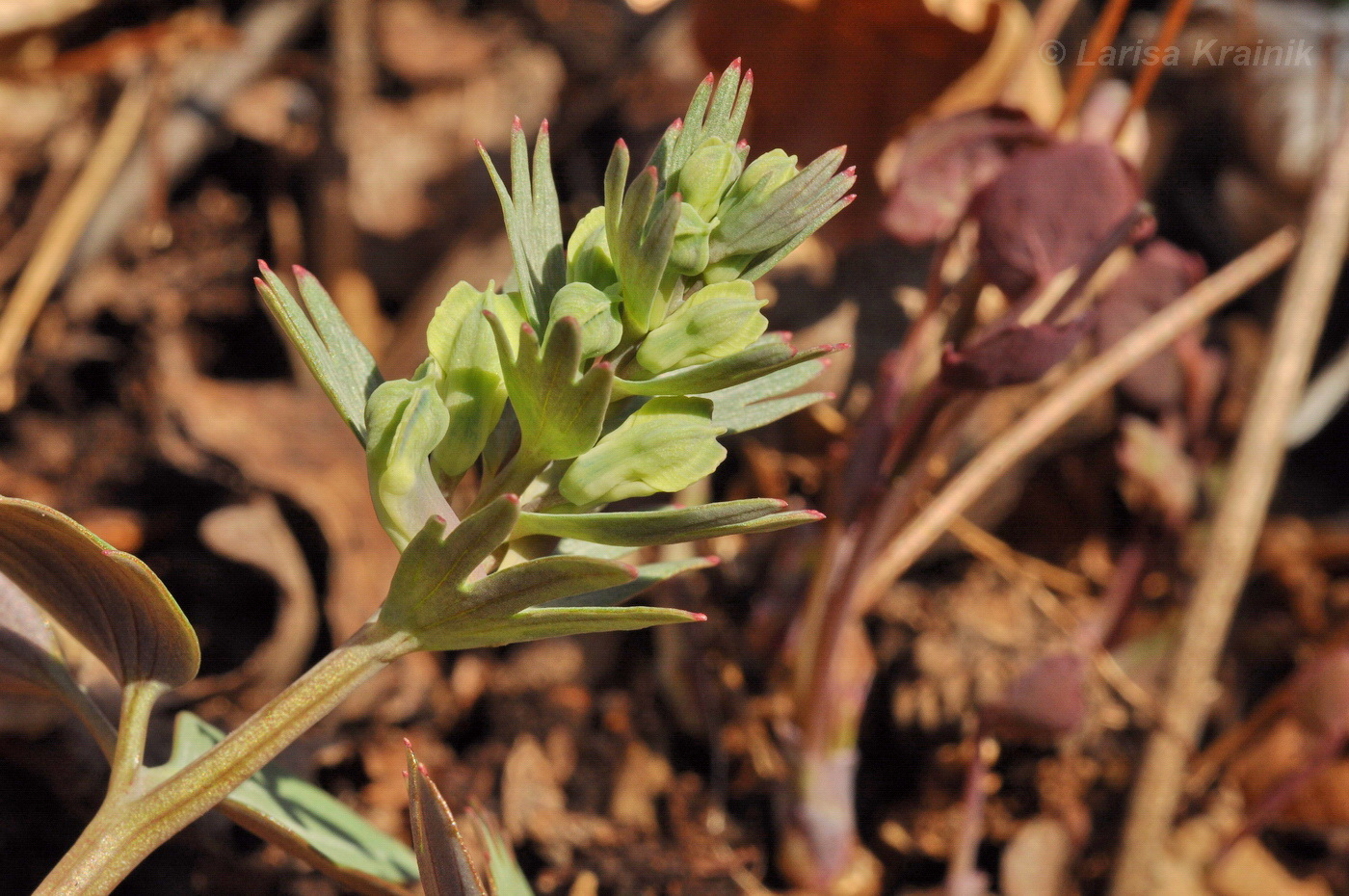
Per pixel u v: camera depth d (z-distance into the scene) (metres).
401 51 0.49
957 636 0.38
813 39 0.37
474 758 0.36
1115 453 0.40
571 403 0.26
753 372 0.26
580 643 0.38
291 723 0.27
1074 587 0.41
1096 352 0.36
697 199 0.26
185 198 0.45
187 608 0.37
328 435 0.41
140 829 0.27
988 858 0.36
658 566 0.28
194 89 0.45
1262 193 0.47
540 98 0.49
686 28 0.49
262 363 0.43
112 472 0.39
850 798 0.33
